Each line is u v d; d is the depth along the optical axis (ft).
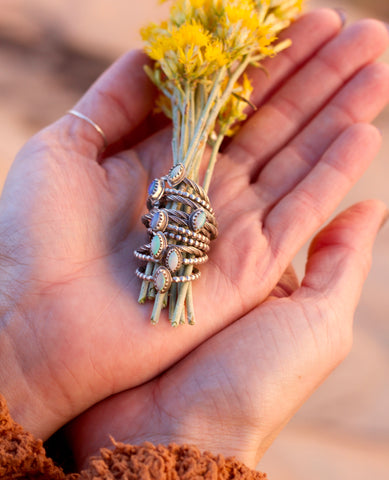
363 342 1.49
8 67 1.92
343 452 1.34
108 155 1.11
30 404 0.89
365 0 2.44
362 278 0.96
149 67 1.06
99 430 0.91
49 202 0.95
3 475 0.82
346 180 0.99
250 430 0.88
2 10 1.94
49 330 0.89
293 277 1.06
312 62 1.09
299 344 0.89
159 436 0.87
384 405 1.39
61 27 2.01
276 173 1.03
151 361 0.90
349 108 1.05
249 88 1.04
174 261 0.89
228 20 0.98
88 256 0.95
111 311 0.91
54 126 1.03
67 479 0.84
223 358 0.89
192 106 0.99
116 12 2.08
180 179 0.94
